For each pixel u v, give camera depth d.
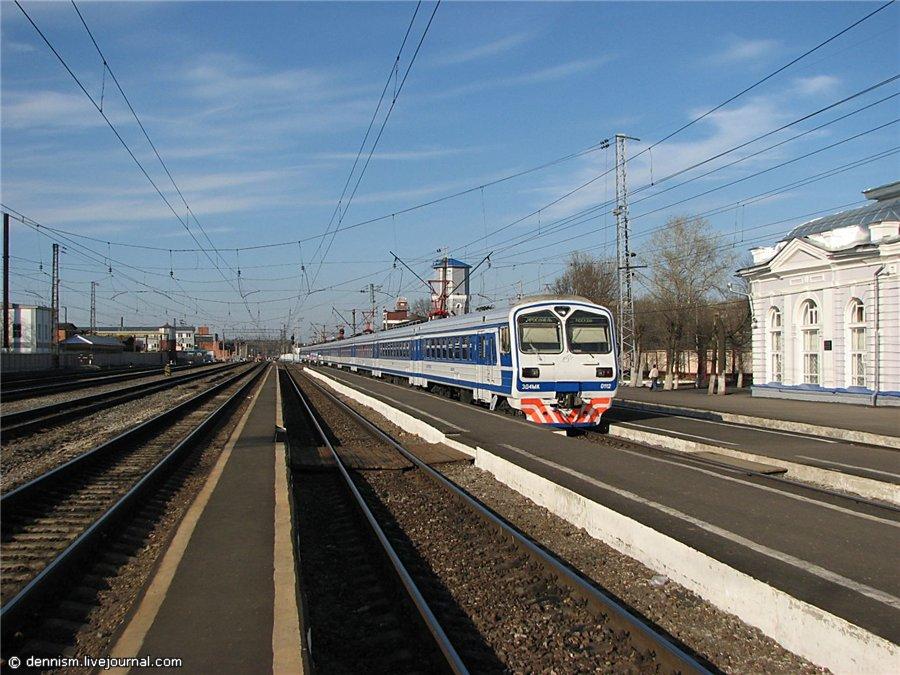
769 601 6.03
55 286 60.56
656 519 8.81
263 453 14.50
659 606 6.81
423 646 5.78
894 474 11.98
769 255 28.88
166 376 56.91
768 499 9.92
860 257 23.31
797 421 18.94
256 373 74.31
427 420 20.50
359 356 57.91
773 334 28.64
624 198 37.03
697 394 32.84
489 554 8.52
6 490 11.63
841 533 8.14
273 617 5.57
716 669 5.49
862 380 23.95
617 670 5.45
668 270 49.06
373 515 9.98
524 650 5.83
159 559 7.12
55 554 7.95
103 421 22.91
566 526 9.84
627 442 16.73
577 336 18.66
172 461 13.81
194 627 5.37
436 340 30.33
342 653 5.71
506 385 19.36
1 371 44.53
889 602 6.00
